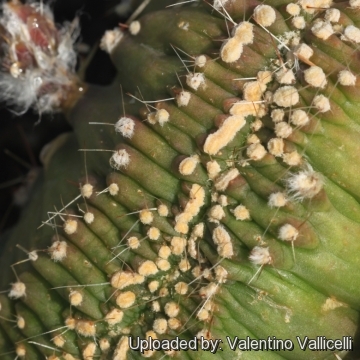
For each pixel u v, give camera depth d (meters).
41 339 0.19
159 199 0.18
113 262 0.18
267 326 0.17
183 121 0.18
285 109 0.17
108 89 0.20
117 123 0.18
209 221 0.18
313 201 0.17
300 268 0.17
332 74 0.17
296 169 0.17
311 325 0.17
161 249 0.18
